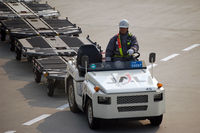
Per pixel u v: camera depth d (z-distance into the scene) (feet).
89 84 72.13
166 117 78.43
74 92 78.74
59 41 113.50
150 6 181.06
